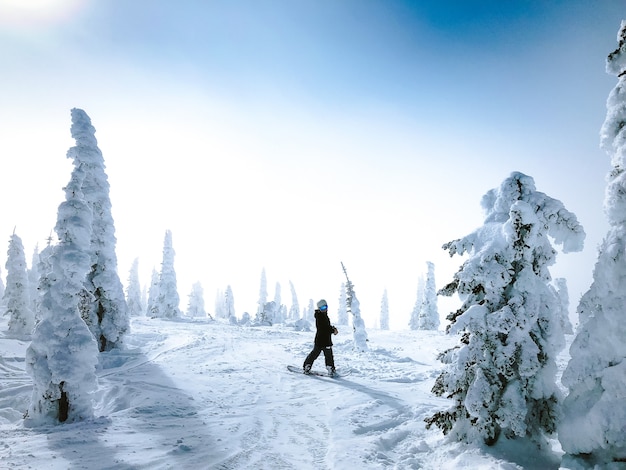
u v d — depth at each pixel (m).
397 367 13.02
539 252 5.61
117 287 19.17
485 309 5.52
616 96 4.66
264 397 8.88
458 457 5.11
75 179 8.87
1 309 50.03
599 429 4.06
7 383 11.04
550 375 5.30
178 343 19.11
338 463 5.13
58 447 5.51
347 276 20.19
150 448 5.53
